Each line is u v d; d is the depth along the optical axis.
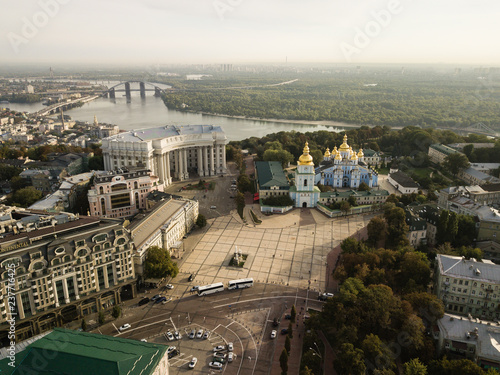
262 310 194.12
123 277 197.62
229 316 189.50
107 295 194.62
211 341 172.38
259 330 180.00
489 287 178.62
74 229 196.38
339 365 150.00
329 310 171.12
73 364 128.12
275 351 167.12
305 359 154.75
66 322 184.00
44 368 127.88
